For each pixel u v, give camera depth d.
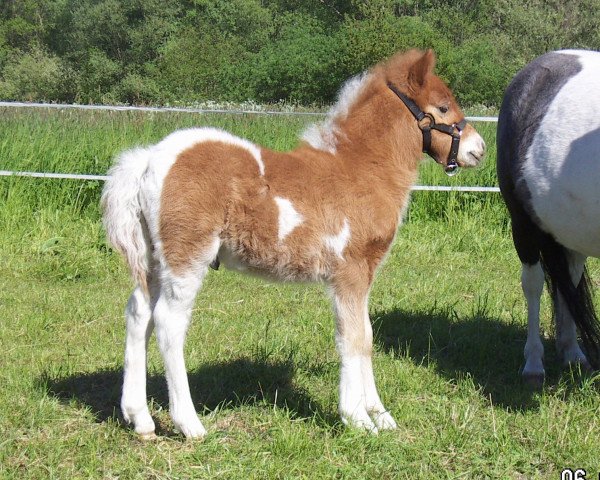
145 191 3.61
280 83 32.62
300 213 3.64
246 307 6.17
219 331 5.56
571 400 4.36
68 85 39.34
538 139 4.61
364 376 3.98
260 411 4.20
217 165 3.60
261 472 3.54
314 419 4.00
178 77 36.66
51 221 8.27
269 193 3.63
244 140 3.79
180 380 3.72
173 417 3.76
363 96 4.00
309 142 3.97
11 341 5.29
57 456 3.61
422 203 8.95
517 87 4.99
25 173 8.63
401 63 4.08
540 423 4.08
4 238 7.82
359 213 3.74
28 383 4.45
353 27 32.47
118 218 3.65
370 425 3.82
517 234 4.96
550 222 4.61
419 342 5.44
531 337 4.90
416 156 4.05
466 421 4.03
